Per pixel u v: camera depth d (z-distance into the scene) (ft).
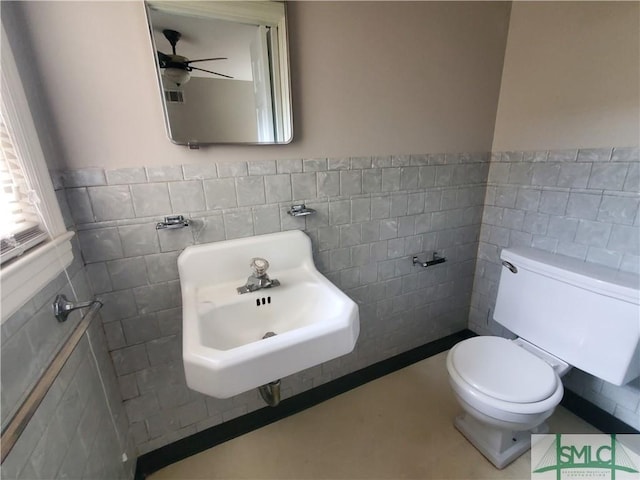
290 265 3.84
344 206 4.22
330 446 4.19
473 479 3.74
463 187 5.12
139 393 3.64
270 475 3.83
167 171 3.14
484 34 4.48
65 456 2.18
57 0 2.45
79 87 2.66
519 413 3.14
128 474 3.46
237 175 3.46
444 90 4.46
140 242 3.19
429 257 5.22
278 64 3.31
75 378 2.47
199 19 2.90
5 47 2.04
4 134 2.05
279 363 2.32
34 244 2.13
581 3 3.80
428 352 5.85
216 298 3.24
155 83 2.89
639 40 3.39
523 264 4.30
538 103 4.43
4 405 1.63
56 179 2.67
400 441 4.24
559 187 4.34
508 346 4.04
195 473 3.86
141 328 3.43
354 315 2.74
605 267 3.92
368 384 5.28
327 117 3.78
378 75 3.94
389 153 4.34
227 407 4.24
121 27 2.68
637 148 3.56
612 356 3.45
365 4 3.61
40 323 2.08
